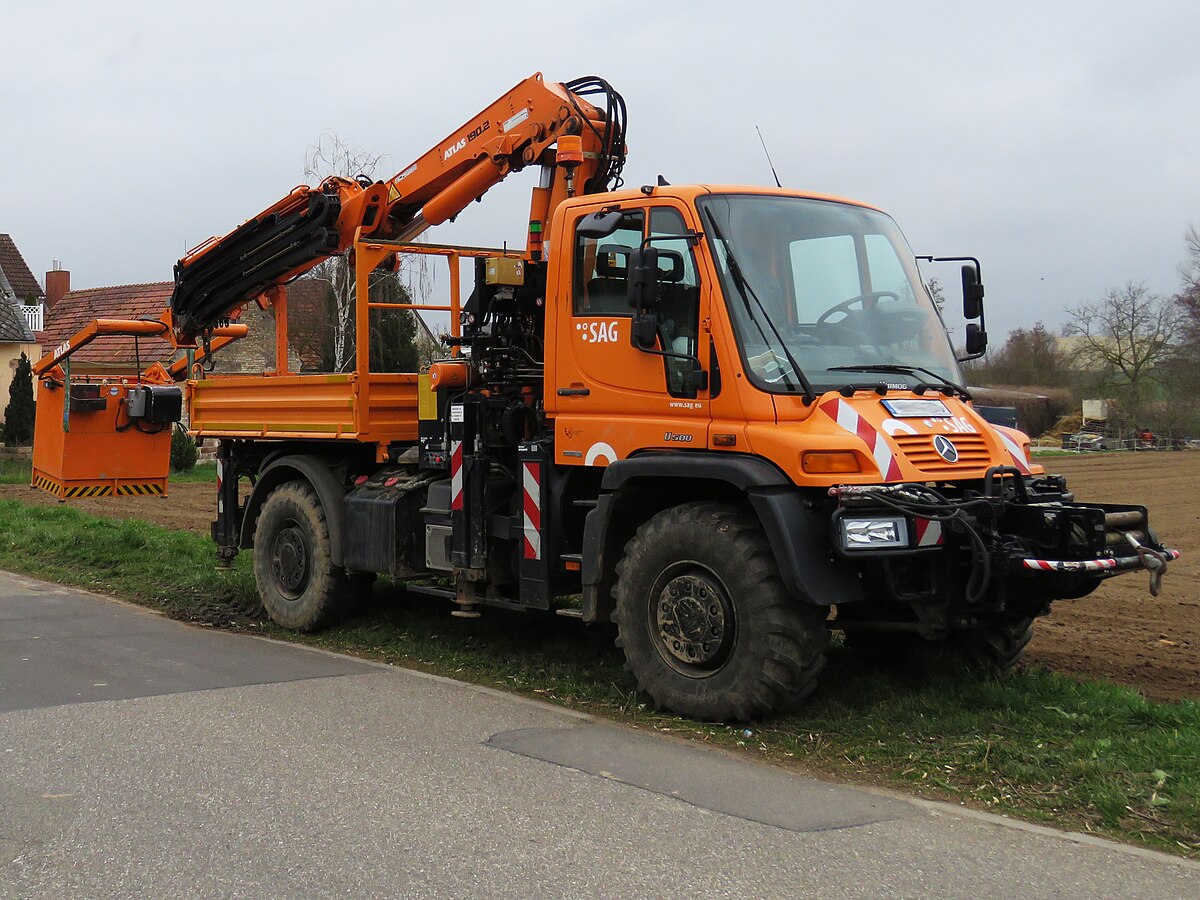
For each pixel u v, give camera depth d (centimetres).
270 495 980
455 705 669
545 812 486
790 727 613
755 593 603
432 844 448
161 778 529
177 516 1781
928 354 697
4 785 520
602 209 693
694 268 643
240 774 535
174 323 1195
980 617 670
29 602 1018
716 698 619
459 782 525
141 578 1130
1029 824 476
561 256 713
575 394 701
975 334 739
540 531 725
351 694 695
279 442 1004
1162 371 5034
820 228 687
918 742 582
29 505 1748
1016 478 628
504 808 490
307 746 582
